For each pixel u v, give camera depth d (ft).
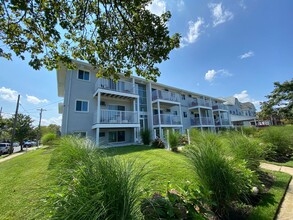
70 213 4.56
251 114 143.84
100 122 39.55
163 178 11.80
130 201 5.48
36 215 5.03
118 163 6.77
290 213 8.23
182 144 32.63
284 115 63.41
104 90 40.91
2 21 10.11
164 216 5.84
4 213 9.20
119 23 11.55
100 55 12.87
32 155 30.63
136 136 46.93
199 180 8.64
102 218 4.77
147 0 10.15
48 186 6.53
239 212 8.24
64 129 37.81
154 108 62.54
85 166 6.48
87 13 11.14
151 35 10.96
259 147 14.98
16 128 66.18
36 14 9.52
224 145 15.03
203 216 6.67
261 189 10.32
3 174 19.13
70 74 41.01
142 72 13.17
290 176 13.92
